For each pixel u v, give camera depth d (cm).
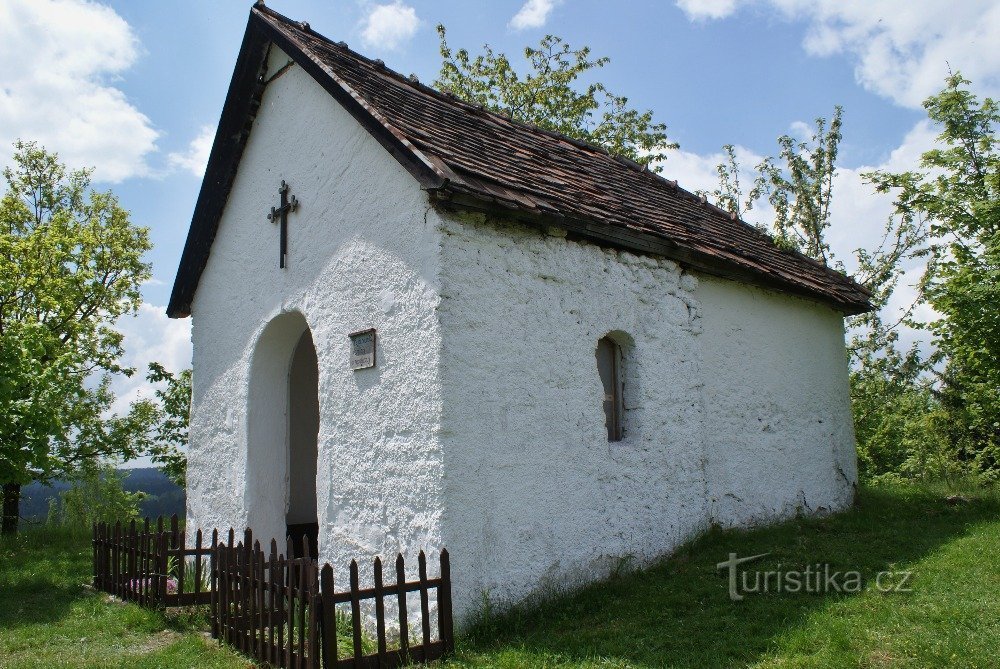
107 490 2094
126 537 697
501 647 482
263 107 790
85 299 1742
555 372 616
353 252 635
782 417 897
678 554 698
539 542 578
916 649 430
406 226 578
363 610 574
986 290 989
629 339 704
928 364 1711
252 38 769
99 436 1869
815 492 930
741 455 818
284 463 788
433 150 576
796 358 945
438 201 549
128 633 581
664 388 726
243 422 773
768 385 882
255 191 794
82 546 1116
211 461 827
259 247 778
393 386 573
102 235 1820
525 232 612
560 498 602
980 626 467
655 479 697
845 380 1046
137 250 1886
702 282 809
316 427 1002
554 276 630
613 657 454
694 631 496
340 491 616
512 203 566
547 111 2327
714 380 799
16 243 1570
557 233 639
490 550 542
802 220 1956
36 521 1775
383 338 589
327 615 430
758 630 491
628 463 671
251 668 477
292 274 717
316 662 427
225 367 820
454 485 526
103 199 1877
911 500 1036
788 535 770
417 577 532
